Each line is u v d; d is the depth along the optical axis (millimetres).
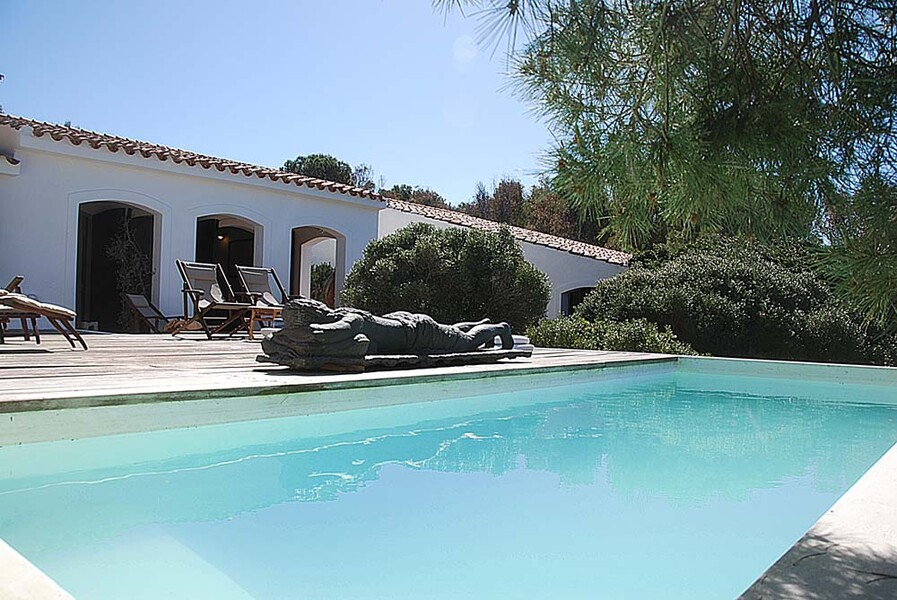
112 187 10398
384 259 11867
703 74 1844
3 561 1330
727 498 3275
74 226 10008
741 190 1910
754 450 4430
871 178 1835
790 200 1885
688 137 1798
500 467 3750
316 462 3666
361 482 3338
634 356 8555
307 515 2811
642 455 4172
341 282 13656
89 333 9555
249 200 12078
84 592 1992
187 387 3750
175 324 9695
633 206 2029
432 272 11688
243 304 9406
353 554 2412
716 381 8086
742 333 12070
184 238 11234
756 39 1890
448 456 3947
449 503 3057
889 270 1811
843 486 3537
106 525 2570
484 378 5750
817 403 6648
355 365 5184
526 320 11992
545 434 4707
